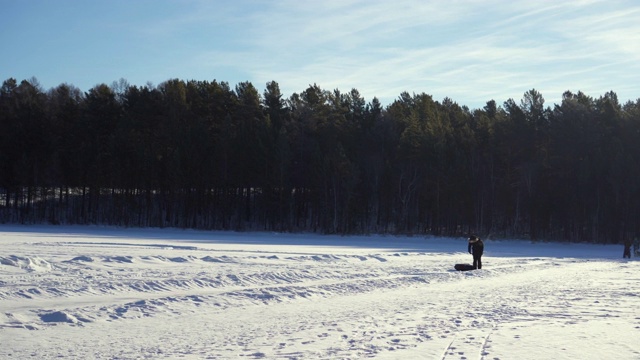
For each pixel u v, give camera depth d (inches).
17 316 529.7
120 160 3587.6
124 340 458.0
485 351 401.7
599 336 461.4
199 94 3986.2
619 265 1502.2
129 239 2166.6
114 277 831.1
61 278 788.0
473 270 1214.3
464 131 3722.9
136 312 580.7
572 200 3339.1
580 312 609.9
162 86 4094.5
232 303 665.6
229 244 2015.3
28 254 1150.3
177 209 3693.4
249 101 3919.8
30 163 3659.0
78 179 3644.2
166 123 3742.6
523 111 3678.6
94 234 2596.0
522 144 3543.3
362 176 3580.2
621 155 3270.2
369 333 484.1
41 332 482.9
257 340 457.7
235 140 3528.5
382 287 866.8
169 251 1446.9
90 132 3801.7
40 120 3786.9
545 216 3378.4
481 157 3619.6
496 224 3644.2
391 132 3735.2
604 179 3339.1
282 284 858.1
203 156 3577.8
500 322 540.7
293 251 1678.2
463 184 3425.2
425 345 426.3
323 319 567.5
